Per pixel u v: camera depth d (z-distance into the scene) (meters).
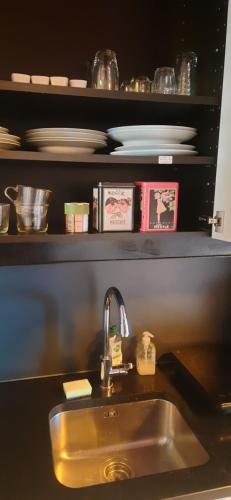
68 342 1.29
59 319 1.27
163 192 1.08
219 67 0.98
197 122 1.14
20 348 1.25
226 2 0.93
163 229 1.10
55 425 1.12
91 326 1.30
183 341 1.42
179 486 0.82
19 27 1.07
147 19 1.17
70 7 1.10
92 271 1.27
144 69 1.19
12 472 0.86
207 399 1.11
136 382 1.26
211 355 1.35
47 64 1.11
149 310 1.35
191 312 1.40
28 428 1.02
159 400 1.20
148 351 1.29
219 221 1.03
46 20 1.09
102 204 1.05
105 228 1.06
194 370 1.23
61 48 1.12
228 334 1.46
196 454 1.00
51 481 0.84
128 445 1.20
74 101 0.98
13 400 1.15
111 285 1.30
